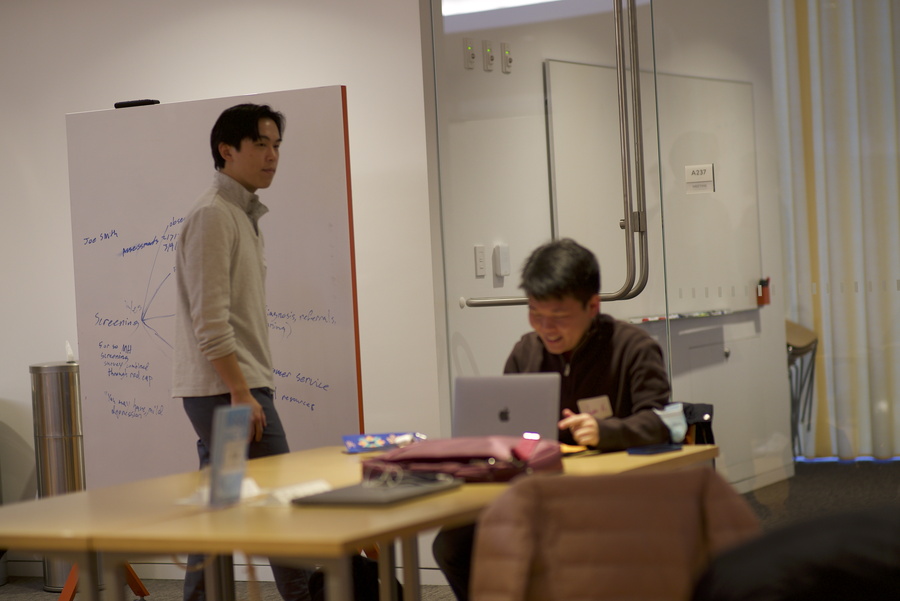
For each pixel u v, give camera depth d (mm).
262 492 2312
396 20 4305
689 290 3947
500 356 4223
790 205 3902
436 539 2973
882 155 3805
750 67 3904
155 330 4047
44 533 1964
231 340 3352
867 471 3848
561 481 1885
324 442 3912
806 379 3914
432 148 4301
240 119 3723
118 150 4074
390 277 4332
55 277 4805
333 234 3883
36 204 4828
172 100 4656
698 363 3947
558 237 4117
